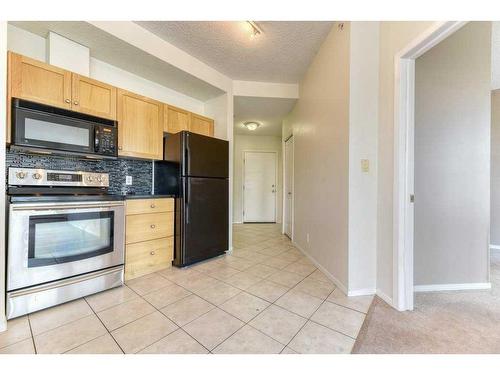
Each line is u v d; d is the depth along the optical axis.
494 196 3.44
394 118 1.79
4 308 1.47
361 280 1.99
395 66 1.77
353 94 1.97
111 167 2.55
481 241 2.13
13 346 1.31
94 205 1.93
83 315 1.63
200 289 2.06
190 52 2.68
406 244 1.75
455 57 2.09
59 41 2.04
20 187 1.86
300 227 3.38
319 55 2.60
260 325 1.53
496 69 2.95
